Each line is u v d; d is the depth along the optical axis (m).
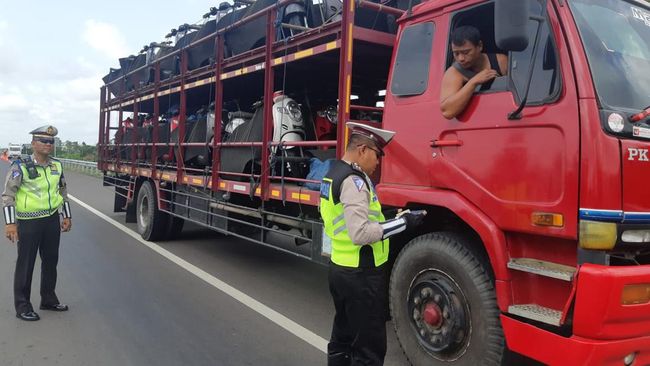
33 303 5.39
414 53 3.91
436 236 3.60
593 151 2.68
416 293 3.70
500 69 3.26
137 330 4.67
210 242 8.97
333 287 3.11
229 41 6.48
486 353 3.20
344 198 2.93
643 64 3.10
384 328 3.12
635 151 2.71
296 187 5.16
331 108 6.02
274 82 5.82
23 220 4.86
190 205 7.69
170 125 8.55
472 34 3.34
